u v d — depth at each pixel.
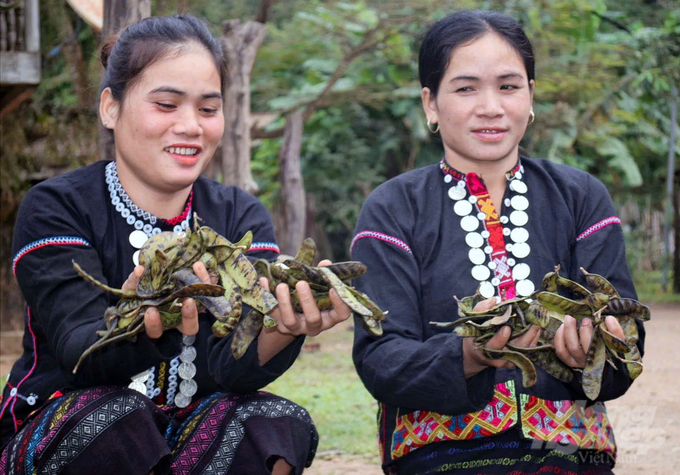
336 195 16.17
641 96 11.46
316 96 10.09
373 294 2.26
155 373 2.20
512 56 2.30
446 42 2.33
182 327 1.84
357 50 9.38
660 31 10.29
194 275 1.78
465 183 2.37
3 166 8.68
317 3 9.69
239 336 1.96
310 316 1.84
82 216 2.14
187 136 2.09
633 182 12.19
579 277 2.30
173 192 2.21
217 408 2.06
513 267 2.29
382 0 9.37
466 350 2.00
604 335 1.87
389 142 15.12
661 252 20.62
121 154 2.18
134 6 4.19
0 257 9.29
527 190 2.38
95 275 2.09
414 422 2.24
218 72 2.15
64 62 8.88
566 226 2.33
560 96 10.82
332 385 6.41
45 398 2.12
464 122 2.30
